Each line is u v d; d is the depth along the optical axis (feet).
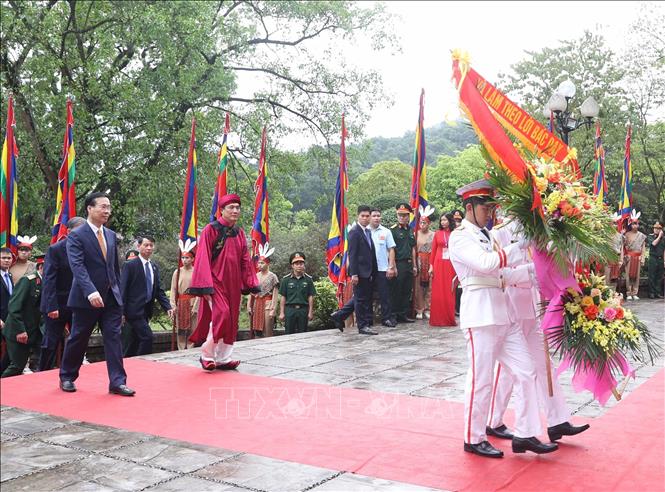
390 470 13.98
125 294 29.07
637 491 12.73
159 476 13.92
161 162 54.95
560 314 14.93
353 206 102.42
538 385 15.74
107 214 21.27
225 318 23.81
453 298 36.40
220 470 14.20
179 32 52.39
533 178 14.21
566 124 38.65
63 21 53.88
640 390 21.57
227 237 24.21
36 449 15.74
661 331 36.45
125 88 50.19
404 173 109.40
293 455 15.02
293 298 36.22
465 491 12.80
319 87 65.00
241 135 61.41
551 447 14.62
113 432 17.02
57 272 23.89
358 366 25.23
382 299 36.50
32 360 31.63
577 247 14.32
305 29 63.62
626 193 54.65
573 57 72.64
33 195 52.90
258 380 22.75
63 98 49.42
